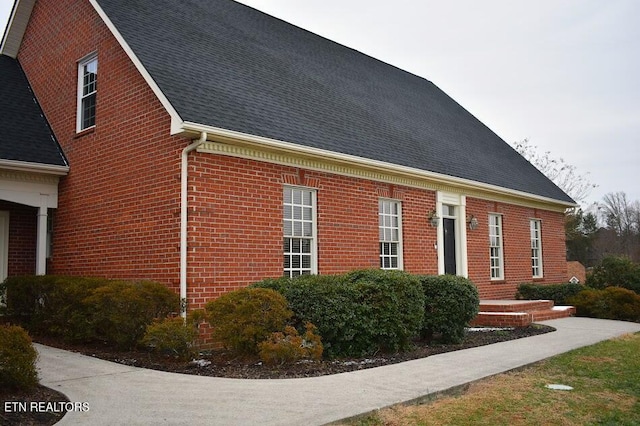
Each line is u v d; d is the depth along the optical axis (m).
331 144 12.13
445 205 16.33
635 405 6.71
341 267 12.45
